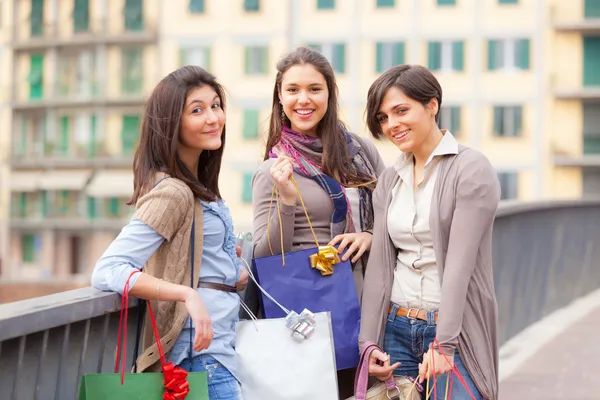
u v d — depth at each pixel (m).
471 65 52.19
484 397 4.61
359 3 52.72
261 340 4.39
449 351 4.45
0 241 60.66
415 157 4.80
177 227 4.07
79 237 59.88
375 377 4.90
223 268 4.23
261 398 4.32
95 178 59.38
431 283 4.68
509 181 52.41
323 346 4.41
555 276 11.79
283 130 5.19
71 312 3.68
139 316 4.22
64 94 59.94
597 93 51.31
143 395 3.72
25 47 60.66
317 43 53.09
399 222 4.75
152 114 4.18
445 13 52.31
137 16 57.53
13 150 61.06
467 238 4.50
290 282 4.71
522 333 10.02
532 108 51.88
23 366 3.60
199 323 3.81
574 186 51.97
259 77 53.88
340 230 5.06
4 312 3.40
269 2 53.88
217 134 4.28
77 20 59.38
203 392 3.86
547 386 7.73
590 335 9.98
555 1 52.03
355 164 5.27
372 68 52.41
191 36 55.56
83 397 3.63
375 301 4.82
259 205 4.99
